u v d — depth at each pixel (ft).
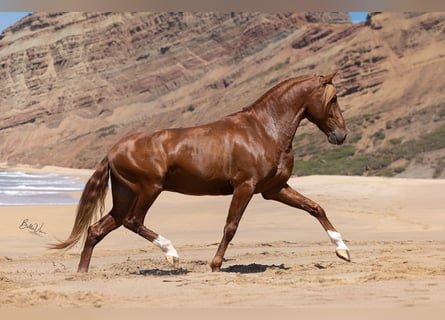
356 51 344.28
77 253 41.83
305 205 28.48
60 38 598.75
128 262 34.40
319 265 30.30
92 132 515.09
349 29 446.60
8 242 48.52
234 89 471.21
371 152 259.19
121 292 22.48
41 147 518.37
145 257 38.63
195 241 48.78
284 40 521.24
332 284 23.49
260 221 62.13
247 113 28.43
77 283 25.17
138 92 554.46
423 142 249.14
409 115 278.46
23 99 571.69
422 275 25.61
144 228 27.99
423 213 67.56
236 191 27.55
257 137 27.76
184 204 85.10
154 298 20.84
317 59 426.92
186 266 32.04
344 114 307.99
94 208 28.40
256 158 27.43
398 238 47.16
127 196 28.30
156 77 558.56
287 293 21.42
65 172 341.00
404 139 261.03
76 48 592.19
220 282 24.48
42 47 595.47
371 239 46.73
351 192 92.17
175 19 594.65
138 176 27.71
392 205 75.66
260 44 531.91
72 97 558.97
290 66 445.78
